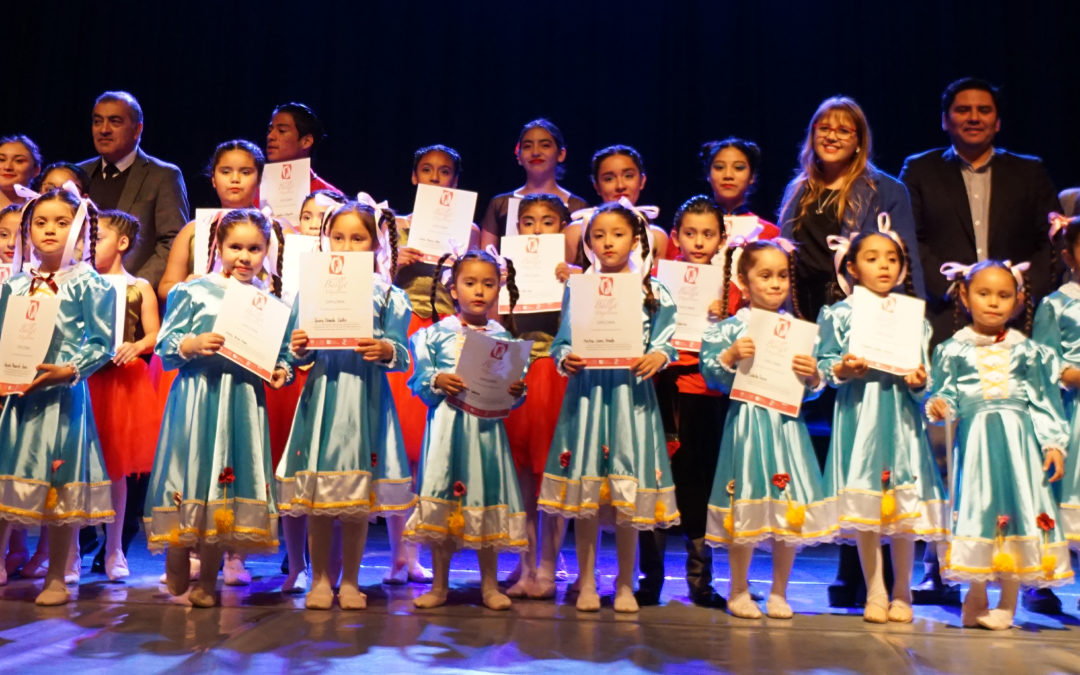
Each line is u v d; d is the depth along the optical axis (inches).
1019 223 167.6
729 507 137.1
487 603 137.6
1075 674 109.0
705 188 292.5
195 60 300.5
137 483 173.8
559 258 161.8
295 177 177.8
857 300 138.3
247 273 139.7
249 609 133.6
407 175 302.0
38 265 148.6
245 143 170.6
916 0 283.3
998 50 278.8
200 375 136.9
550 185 192.4
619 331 138.3
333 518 136.8
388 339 140.0
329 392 137.7
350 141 302.2
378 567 174.9
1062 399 148.8
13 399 137.9
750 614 134.7
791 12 289.4
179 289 139.9
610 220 143.0
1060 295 147.1
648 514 136.5
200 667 105.7
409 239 172.1
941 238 168.2
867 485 135.3
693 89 293.1
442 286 173.0
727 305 148.9
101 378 154.6
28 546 181.0
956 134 169.6
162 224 183.9
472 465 138.6
